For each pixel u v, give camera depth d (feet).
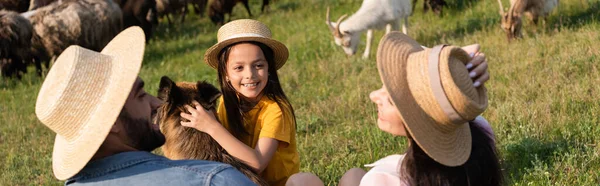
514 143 19.42
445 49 8.95
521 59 30.91
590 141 19.42
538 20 38.06
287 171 14.38
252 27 13.88
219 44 13.84
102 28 48.67
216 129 12.72
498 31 38.42
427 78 8.93
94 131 8.57
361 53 40.22
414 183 9.36
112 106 8.57
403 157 9.87
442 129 9.20
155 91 39.04
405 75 9.17
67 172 8.77
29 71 51.55
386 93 9.78
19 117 36.68
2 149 30.14
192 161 9.19
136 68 8.66
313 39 45.47
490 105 24.90
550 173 17.44
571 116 21.67
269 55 14.06
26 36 47.11
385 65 9.03
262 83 13.91
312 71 36.83
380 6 38.93
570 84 25.44
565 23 37.29
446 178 9.32
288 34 50.16
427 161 9.37
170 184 8.87
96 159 9.17
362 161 20.67
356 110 27.30
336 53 40.45
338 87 32.53
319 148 22.70
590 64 27.45
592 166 17.62
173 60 48.93
